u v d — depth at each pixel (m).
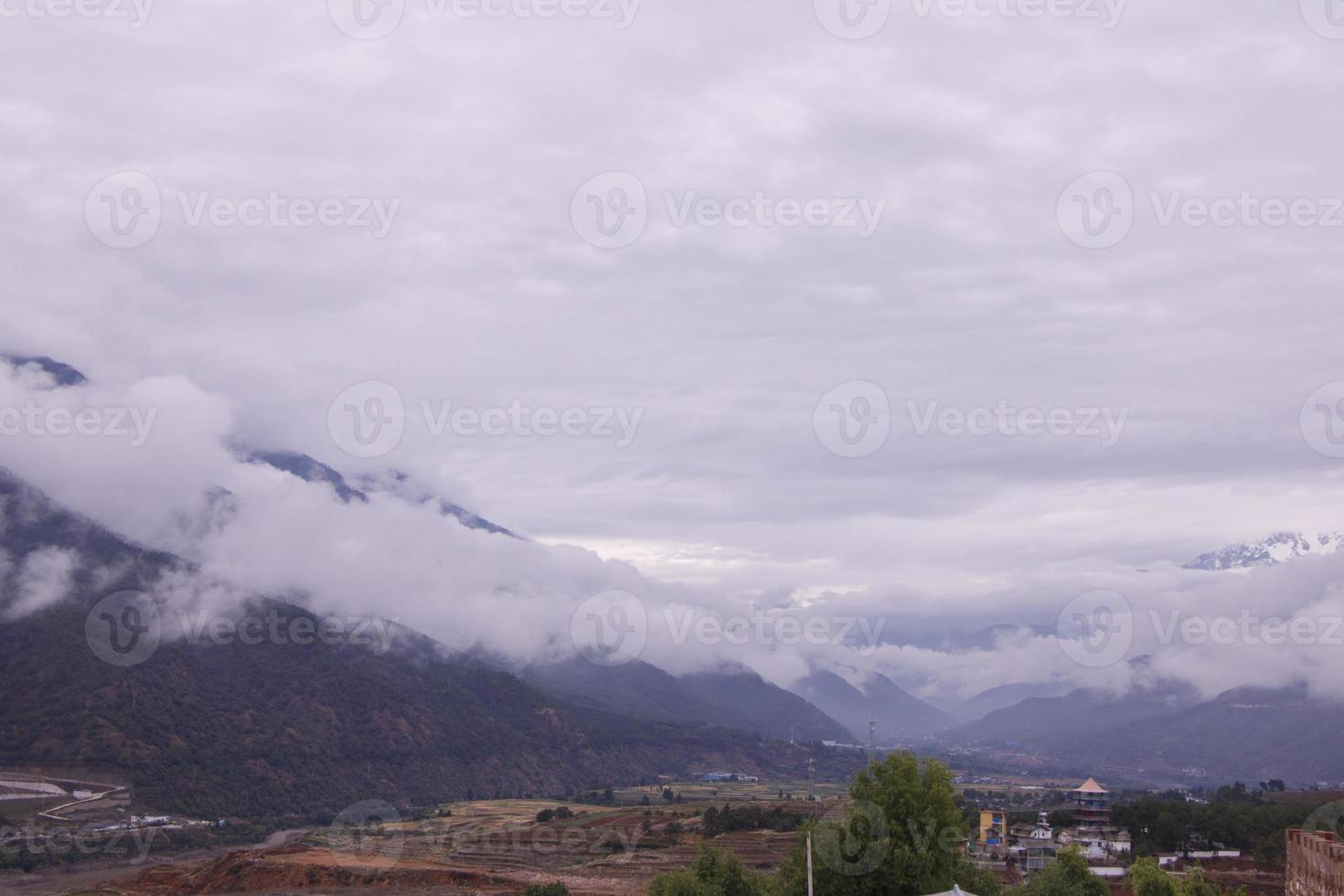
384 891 118.56
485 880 122.00
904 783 71.75
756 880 79.19
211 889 121.62
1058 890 76.94
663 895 74.44
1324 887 73.88
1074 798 150.88
